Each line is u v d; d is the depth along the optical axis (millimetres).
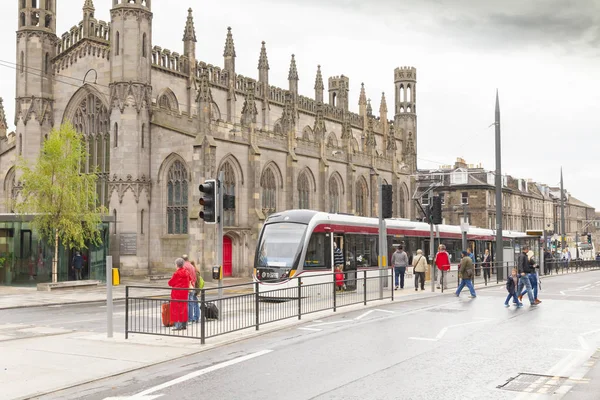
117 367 13570
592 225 152625
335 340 16875
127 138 47031
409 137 77875
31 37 52219
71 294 34906
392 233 39812
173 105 54844
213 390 11508
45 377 12664
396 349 15469
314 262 31156
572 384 11844
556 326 19453
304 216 31812
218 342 16688
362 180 66750
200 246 44750
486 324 19875
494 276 40656
